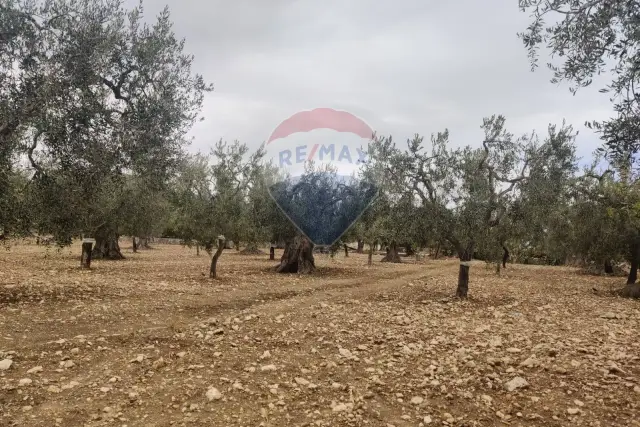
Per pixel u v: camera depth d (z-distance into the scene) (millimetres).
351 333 9461
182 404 5426
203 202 19375
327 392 6016
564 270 32562
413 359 7621
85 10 11406
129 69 12352
